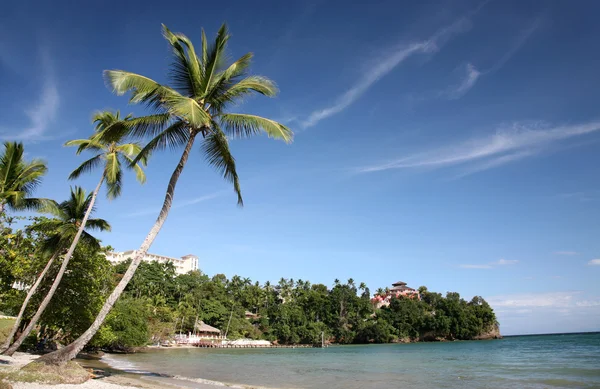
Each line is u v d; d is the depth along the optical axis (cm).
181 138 1748
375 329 11681
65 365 1552
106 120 2323
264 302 12781
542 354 5353
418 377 2652
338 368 3400
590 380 2402
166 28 1617
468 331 12588
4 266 2227
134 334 4722
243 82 1727
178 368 3153
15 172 2230
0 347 2461
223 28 1688
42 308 2228
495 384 2258
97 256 2938
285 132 1653
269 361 4434
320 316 12256
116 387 1489
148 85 1580
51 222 2442
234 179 1805
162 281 10900
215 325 10612
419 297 14400
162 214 1662
